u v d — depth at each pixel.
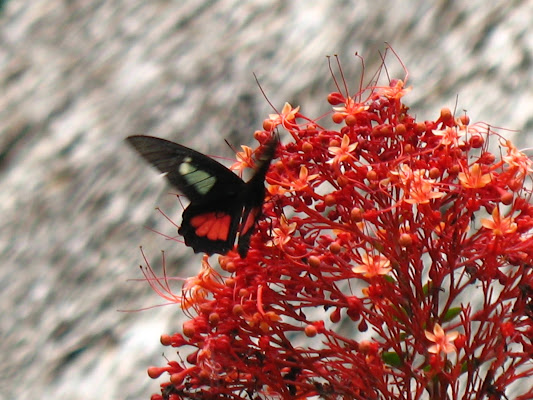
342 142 1.32
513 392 1.57
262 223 1.33
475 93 2.18
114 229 2.72
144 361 2.29
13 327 2.71
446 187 1.32
